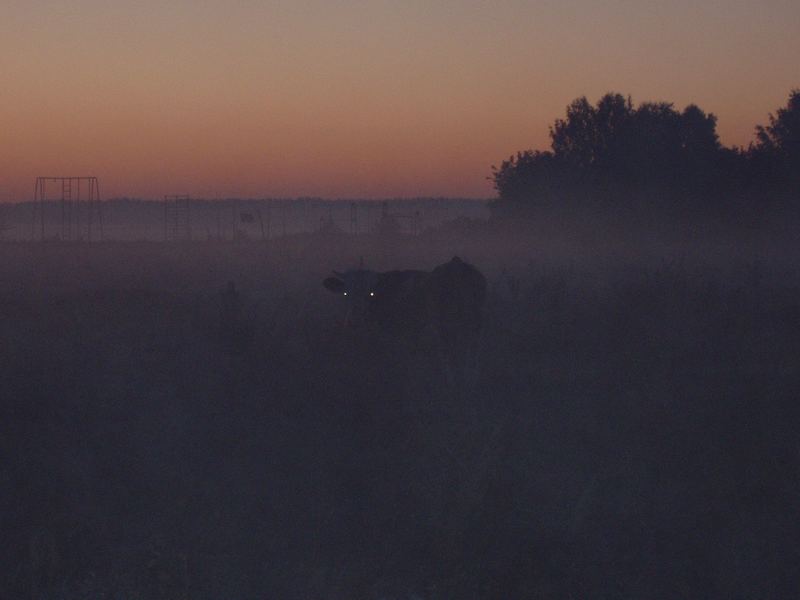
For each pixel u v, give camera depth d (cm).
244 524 3022
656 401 4312
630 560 2844
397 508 3106
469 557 2795
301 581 2731
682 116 19988
